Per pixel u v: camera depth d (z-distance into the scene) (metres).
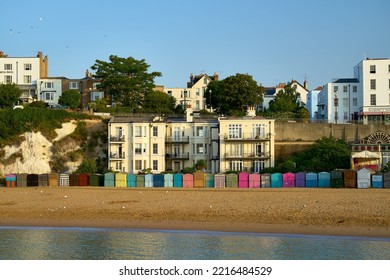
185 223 51.81
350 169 84.69
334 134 104.00
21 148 104.25
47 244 45.53
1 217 56.91
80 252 43.06
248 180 82.88
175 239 46.19
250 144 99.94
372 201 61.59
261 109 136.38
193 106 148.50
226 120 100.19
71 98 123.88
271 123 100.06
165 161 102.62
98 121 109.38
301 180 81.62
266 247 42.97
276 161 101.69
